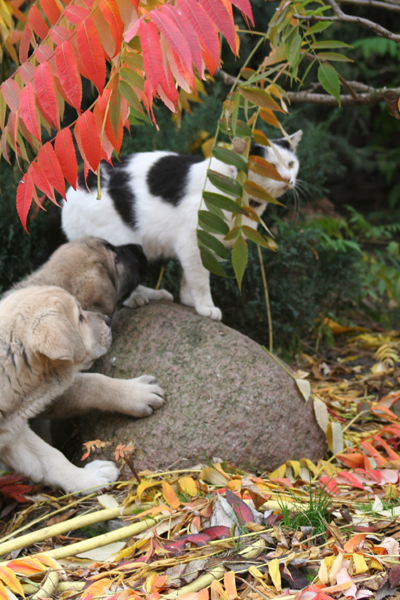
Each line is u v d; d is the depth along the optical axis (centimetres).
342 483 283
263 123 550
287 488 271
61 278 336
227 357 319
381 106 895
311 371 483
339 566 198
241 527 233
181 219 367
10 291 334
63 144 197
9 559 249
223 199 269
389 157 972
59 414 321
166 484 261
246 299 515
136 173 385
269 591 198
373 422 380
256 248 502
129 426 308
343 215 981
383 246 866
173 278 494
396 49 843
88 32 182
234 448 295
